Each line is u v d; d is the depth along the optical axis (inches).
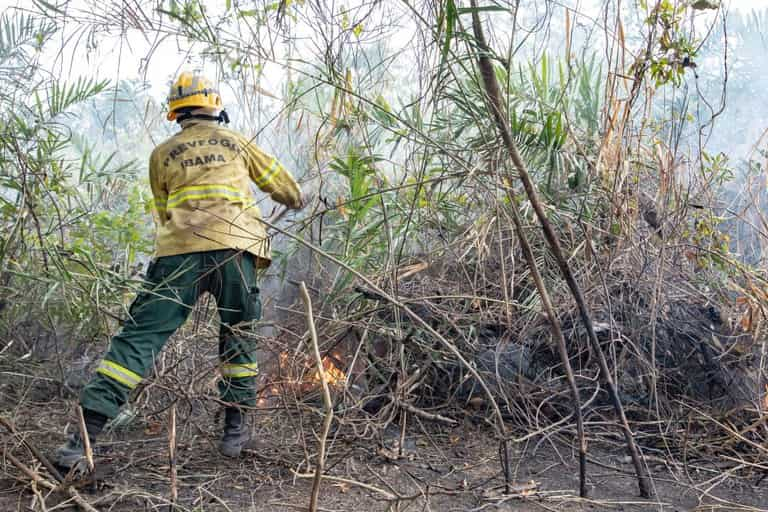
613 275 155.5
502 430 116.2
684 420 140.7
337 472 122.8
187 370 144.1
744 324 145.9
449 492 110.3
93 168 165.9
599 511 109.7
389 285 143.7
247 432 130.4
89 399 113.5
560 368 150.6
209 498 111.1
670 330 149.9
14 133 143.4
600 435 141.1
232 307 128.2
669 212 158.1
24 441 110.3
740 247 174.9
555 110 155.5
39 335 155.1
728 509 111.0
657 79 138.1
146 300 121.7
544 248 152.6
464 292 153.9
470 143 129.7
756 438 134.3
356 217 146.3
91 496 109.5
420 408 147.8
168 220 127.4
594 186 157.2
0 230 148.4
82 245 161.6
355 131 148.2
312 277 156.9
